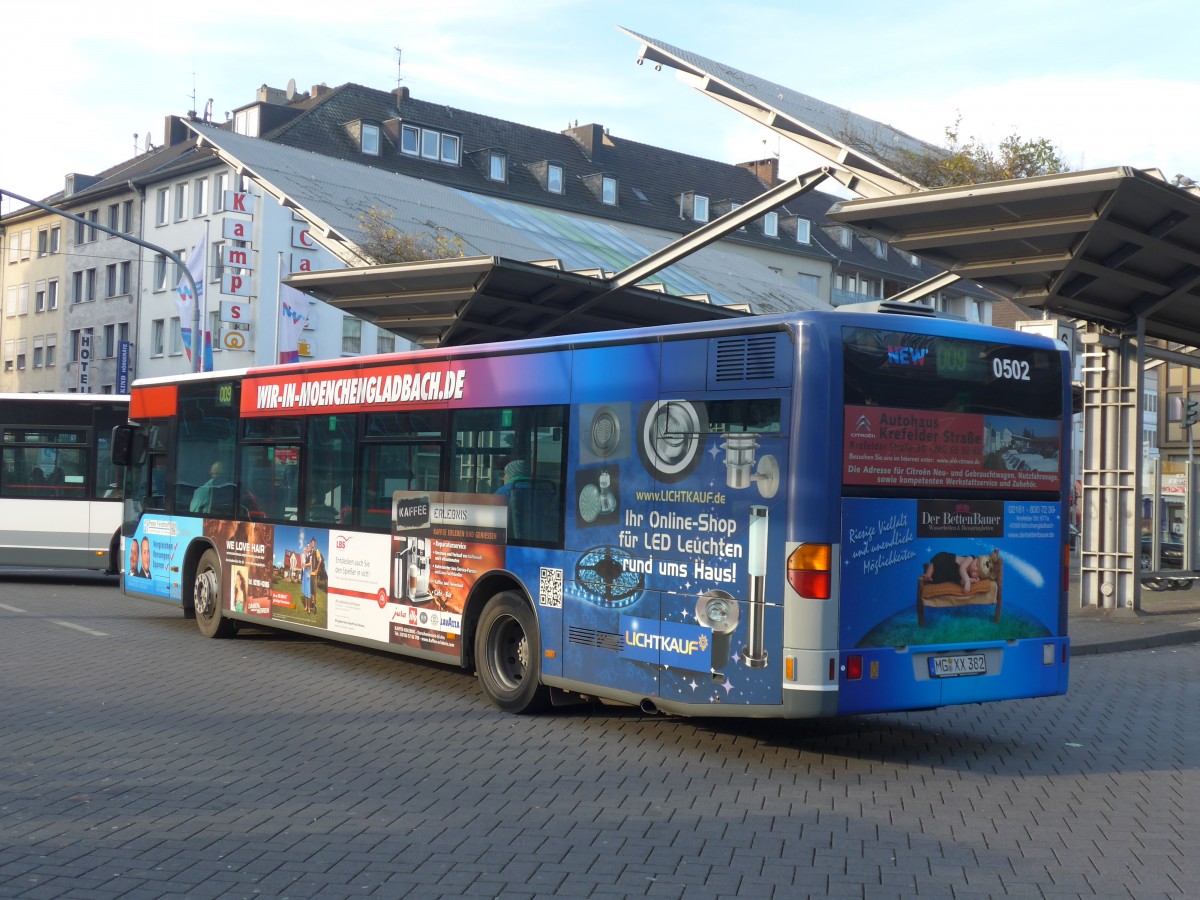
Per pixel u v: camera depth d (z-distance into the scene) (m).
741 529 8.37
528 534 10.09
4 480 21.38
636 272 17.81
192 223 57.56
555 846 6.39
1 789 7.42
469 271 17.05
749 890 5.73
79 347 67.38
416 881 5.78
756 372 8.38
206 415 14.77
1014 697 8.87
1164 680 13.06
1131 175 12.20
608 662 9.27
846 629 8.09
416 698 10.88
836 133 18.00
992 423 8.84
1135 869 6.14
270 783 7.65
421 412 11.38
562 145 71.81
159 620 16.47
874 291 80.88
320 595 12.63
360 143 61.59
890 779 8.16
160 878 5.78
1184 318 19.41
